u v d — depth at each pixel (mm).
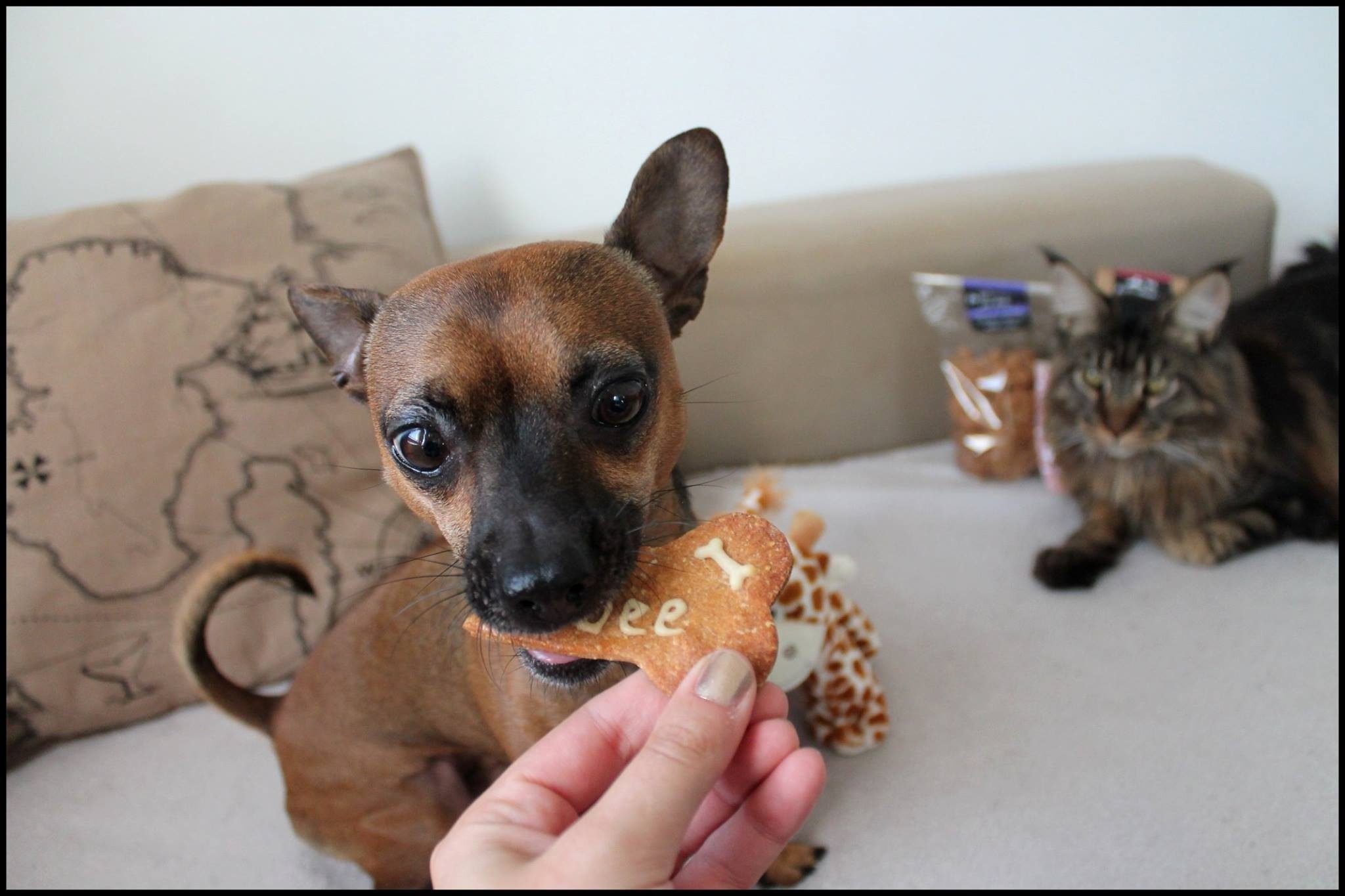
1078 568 473
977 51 621
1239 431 483
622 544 261
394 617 367
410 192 530
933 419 607
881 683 428
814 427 592
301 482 465
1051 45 626
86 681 439
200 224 471
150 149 576
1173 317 471
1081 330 495
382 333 291
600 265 293
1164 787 366
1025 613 460
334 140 594
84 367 438
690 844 283
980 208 571
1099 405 479
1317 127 660
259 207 483
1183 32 627
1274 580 462
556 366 265
